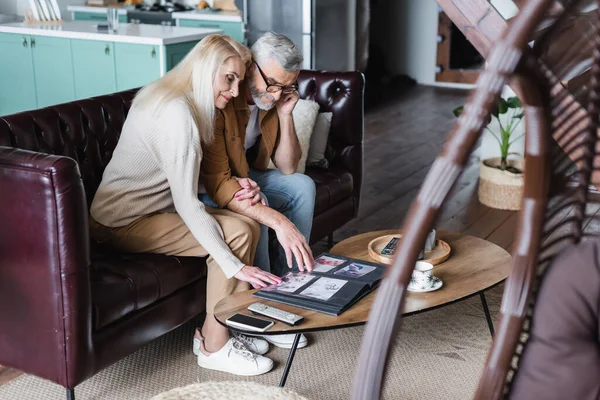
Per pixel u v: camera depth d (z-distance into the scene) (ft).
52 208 6.79
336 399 7.93
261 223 8.63
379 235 9.20
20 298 7.20
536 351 3.04
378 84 26.61
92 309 7.22
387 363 2.63
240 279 7.96
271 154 9.96
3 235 7.09
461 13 4.66
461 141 2.47
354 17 22.12
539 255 2.98
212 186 8.63
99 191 8.41
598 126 3.05
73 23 17.74
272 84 8.63
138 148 8.04
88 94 16.16
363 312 7.01
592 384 2.99
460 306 10.18
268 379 8.30
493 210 14.06
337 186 11.26
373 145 18.85
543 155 2.92
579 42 3.09
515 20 2.46
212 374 8.40
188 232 8.27
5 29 16.70
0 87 17.26
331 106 11.81
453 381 8.32
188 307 8.50
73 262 6.92
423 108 23.18
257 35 20.51
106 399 7.88
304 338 9.00
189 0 23.22
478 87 2.49
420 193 2.54
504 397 3.12
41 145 8.41
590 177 3.10
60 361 7.16
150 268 8.00
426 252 8.39
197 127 7.86
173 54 15.23
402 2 26.94
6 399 7.85
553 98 2.99
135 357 8.76
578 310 2.99
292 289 7.43
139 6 22.35
